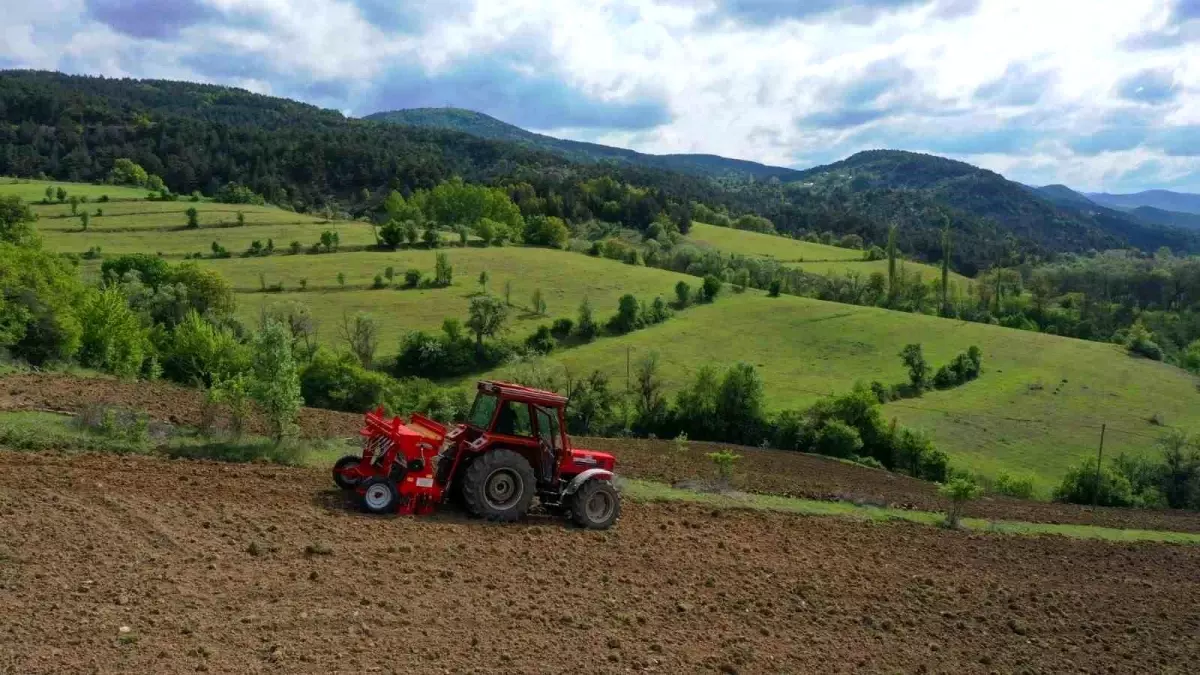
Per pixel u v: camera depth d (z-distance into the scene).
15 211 64.50
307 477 14.26
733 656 9.26
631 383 56.97
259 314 64.06
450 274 82.56
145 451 14.45
